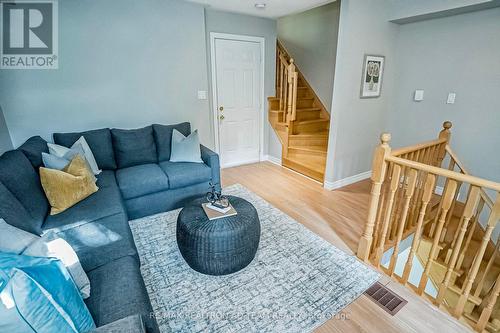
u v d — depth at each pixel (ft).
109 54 9.86
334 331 5.06
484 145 9.87
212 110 13.35
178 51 11.14
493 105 9.45
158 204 9.27
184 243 6.25
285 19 16.70
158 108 11.31
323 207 10.03
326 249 7.47
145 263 6.88
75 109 9.71
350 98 10.78
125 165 9.84
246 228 6.22
